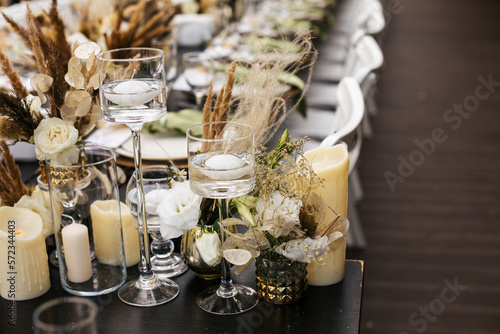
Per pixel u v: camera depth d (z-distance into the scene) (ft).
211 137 5.36
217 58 11.30
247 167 5.08
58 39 7.00
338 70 14.06
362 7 16.30
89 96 5.59
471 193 15.21
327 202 5.55
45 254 5.59
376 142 18.62
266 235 5.36
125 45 9.20
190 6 14.10
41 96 5.64
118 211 5.53
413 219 13.94
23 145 7.64
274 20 15.51
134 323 5.35
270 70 5.81
